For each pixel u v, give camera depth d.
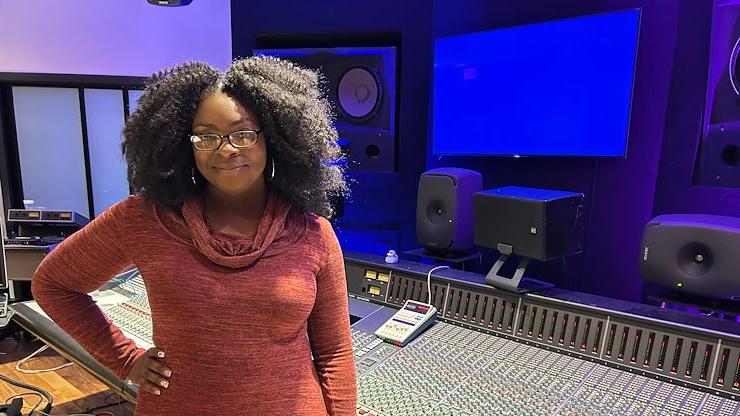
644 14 2.18
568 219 1.70
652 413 1.21
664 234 1.67
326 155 1.04
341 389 1.04
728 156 2.01
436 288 1.86
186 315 0.88
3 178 3.75
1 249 3.22
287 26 3.21
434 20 2.87
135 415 0.94
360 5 3.03
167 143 0.90
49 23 3.62
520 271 1.68
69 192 3.99
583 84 2.23
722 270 1.57
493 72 2.52
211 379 0.89
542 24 2.32
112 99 3.91
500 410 1.25
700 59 2.07
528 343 1.60
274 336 0.92
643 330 1.42
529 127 2.43
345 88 2.83
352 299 2.06
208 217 0.96
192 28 3.85
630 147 2.30
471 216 2.26
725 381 1.29
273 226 0.96
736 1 1.92
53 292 1.00
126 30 3.76
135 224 0.92
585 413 1.22
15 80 3.64
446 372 1.45
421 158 3.05
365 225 3.24
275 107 0.94
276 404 0.92
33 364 3.29
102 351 1.02
